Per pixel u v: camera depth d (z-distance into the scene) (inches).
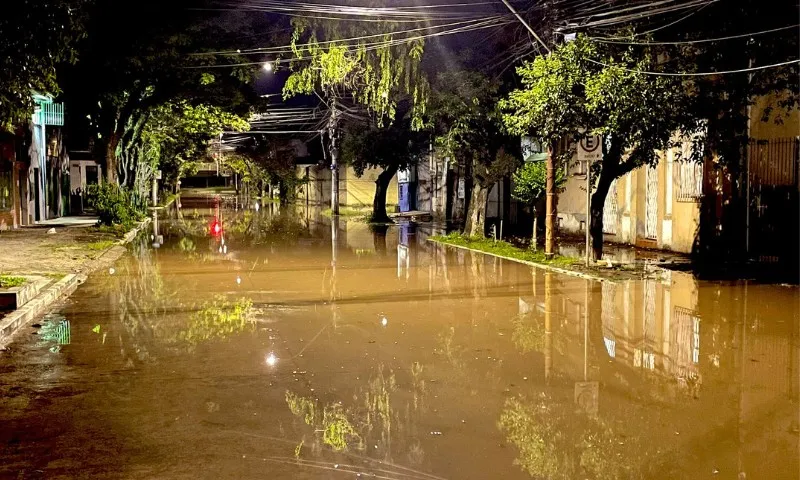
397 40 705.0
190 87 1052.5
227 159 3410.4
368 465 204.2
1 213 1048.8
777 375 299.4
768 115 660.1
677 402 262.4
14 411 252.2
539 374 299.3
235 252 810.2
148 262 712.4
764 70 572.1
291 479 195.0
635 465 204.5
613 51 575.8
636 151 622.2
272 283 563.2
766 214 698.8
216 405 258.5
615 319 417.4
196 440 223.8
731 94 581.0
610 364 315.9
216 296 500.4
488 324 402.9
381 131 1272.1
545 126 596.7
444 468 202.2
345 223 1360.7
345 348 344.8
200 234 1092.5
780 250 685.9
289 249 845.2
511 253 761.6
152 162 1800.0
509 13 633.0
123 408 255.3
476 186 920.3
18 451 215.2
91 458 209.6
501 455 211.6
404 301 479.2
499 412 250.4
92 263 687.1
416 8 673.0
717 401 263.7
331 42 690.8
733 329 390.0
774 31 536.4
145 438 225.6
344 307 456.4
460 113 808.3
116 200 1114.1
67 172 1544.0
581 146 609.6
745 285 547.8
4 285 460.4
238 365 314.5
